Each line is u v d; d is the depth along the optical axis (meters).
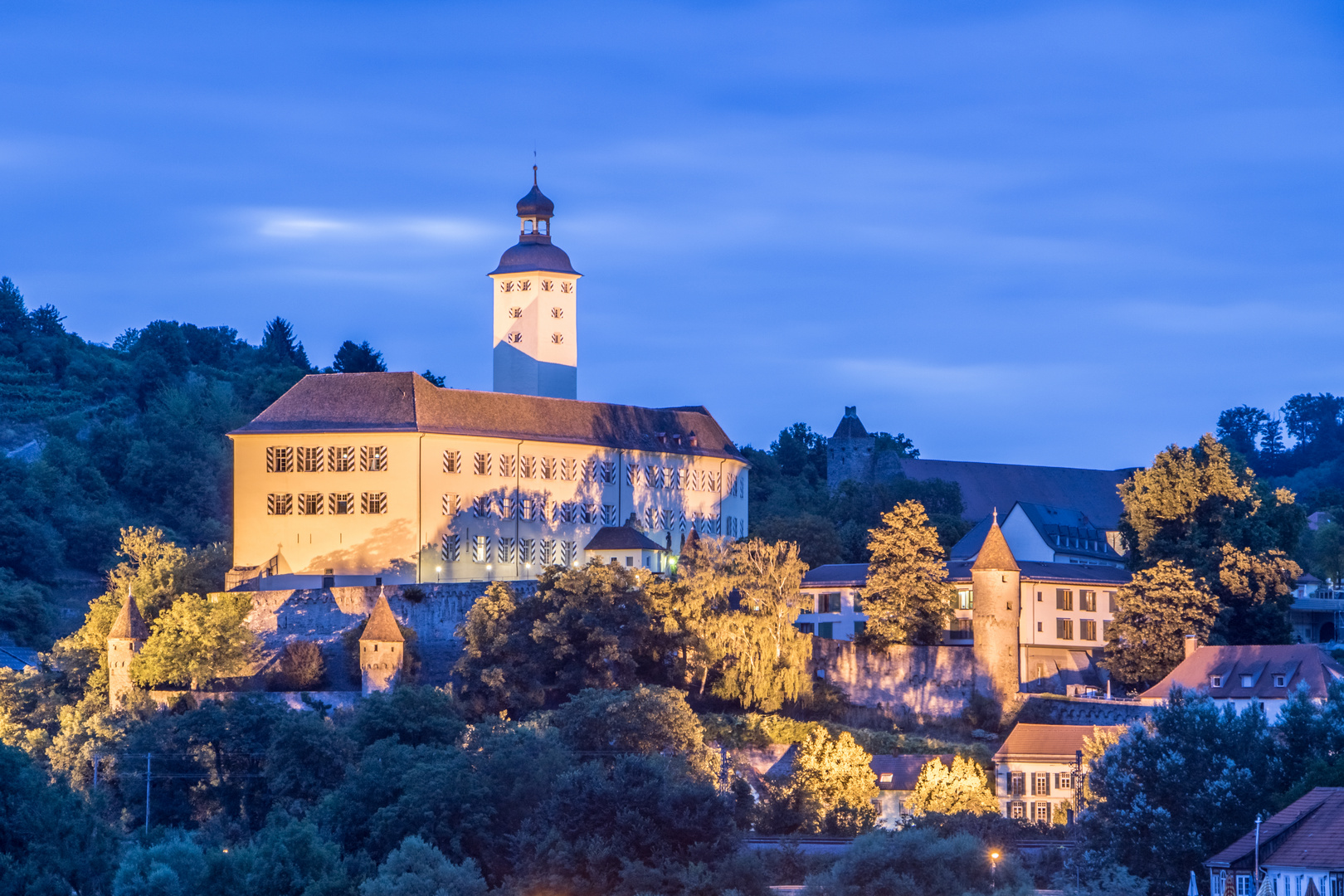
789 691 154.88
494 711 144.75
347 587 161.88
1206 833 105.44
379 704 139.50
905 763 144.50
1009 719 157.38
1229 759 107.75
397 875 109.12
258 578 164.25
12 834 110.12
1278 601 164.62
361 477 164.88
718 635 152.62
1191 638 156.00
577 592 149.75
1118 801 110.25
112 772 138.50
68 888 109.31
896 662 160.88
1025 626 165.50
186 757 137.88
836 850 122.81
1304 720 112.62
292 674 150.88
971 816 130.50
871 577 164.50
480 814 120.62
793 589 158.38
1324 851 91.19
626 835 111.94
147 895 104.06
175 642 150.50
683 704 141.00
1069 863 110.75
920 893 104.38
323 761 134.12
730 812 116.12
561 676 146.75
